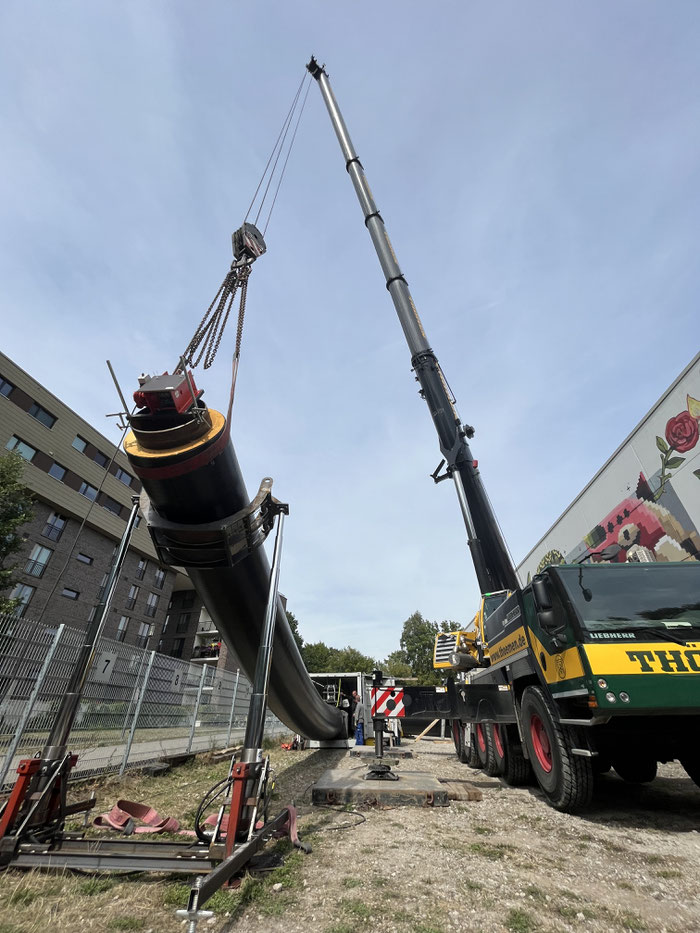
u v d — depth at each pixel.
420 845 3.68
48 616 23.95
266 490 4.17
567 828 4.13
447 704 8.55
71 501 25.67
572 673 4.31
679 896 2.75
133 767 7.01
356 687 15.71
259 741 3.65
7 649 5.07
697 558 11.72
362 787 5.30
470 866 3.21
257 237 4.66
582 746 4.52
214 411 3.83
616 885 2.90
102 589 3.88
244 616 5.14
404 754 10.59
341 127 16.34
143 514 3.92
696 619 4.43
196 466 3.44
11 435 22.84
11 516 13.76
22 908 2.46
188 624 38.44
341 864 3.24
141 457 3.39
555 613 4.71
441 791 5.10
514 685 6.12
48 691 5.55
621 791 5.79
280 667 6.63
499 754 6.79
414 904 2.62
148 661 7.78
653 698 3.90
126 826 3.87
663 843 3.70
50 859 2.96
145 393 3.31
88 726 6.13
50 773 3.38
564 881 2.96
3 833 3.09
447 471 9.86
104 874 2.98
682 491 12.20
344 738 12.99
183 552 4.11
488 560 8.48
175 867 2.85
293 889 2.82
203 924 2.37
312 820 4.48
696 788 5.96
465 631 8.94
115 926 2.31
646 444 13.52
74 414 26.45
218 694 10.94
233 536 3.95
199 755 8.80
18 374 23.55
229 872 2.68
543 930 2.34
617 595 4.61
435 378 10.44
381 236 13.33
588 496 16.41
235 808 3.07
